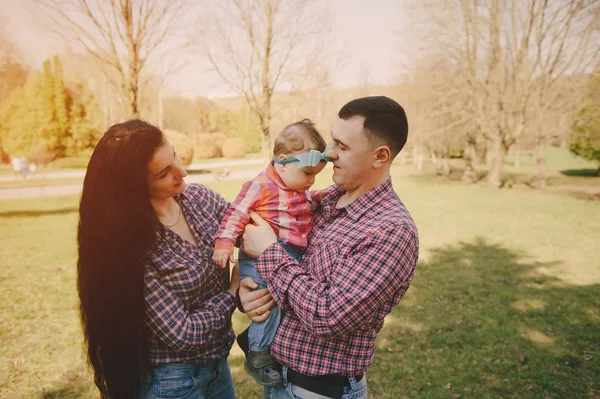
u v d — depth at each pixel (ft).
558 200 52.65
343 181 5.58
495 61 66.03
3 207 45.09
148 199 5.31
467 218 40.81
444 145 84.99
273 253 5.49
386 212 5.41
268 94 45.03
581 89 60.49
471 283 22.00
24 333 15.53
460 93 69.41
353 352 5.40
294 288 5.21
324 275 5.44
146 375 5.66
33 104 102.58
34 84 102.68
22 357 13.83
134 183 5.12
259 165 111.24
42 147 102.83
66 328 15.96
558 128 64.28
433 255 27.66
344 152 5.49
